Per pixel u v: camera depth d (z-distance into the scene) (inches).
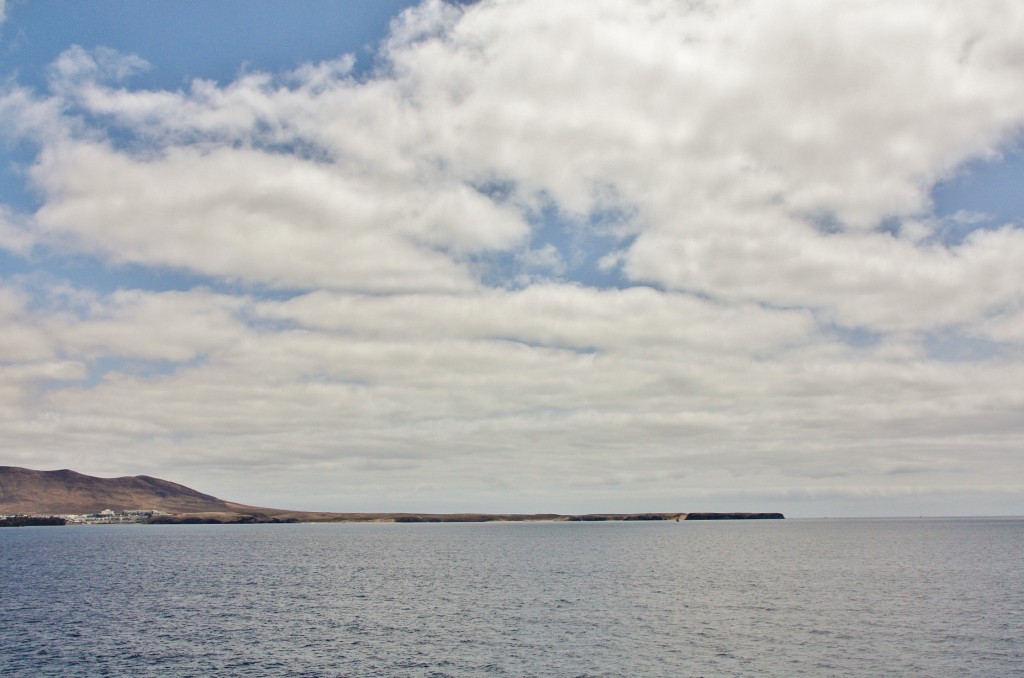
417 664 2401.6
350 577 5068.9
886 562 6038.4
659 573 5226.4
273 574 5334.6
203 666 2379.4
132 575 5280.5
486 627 3002.0
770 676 2247.8
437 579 4899.1
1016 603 3558.1
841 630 2881.4
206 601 3836.1
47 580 4936.0
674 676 2252.7
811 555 7007.9
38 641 2760.8
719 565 5905.5
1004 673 2253.9
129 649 2623.0
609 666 2369.6
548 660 2444.6
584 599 3814.0
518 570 5551.2
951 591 4040.4
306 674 2289.6
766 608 3444.9
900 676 2230.6
